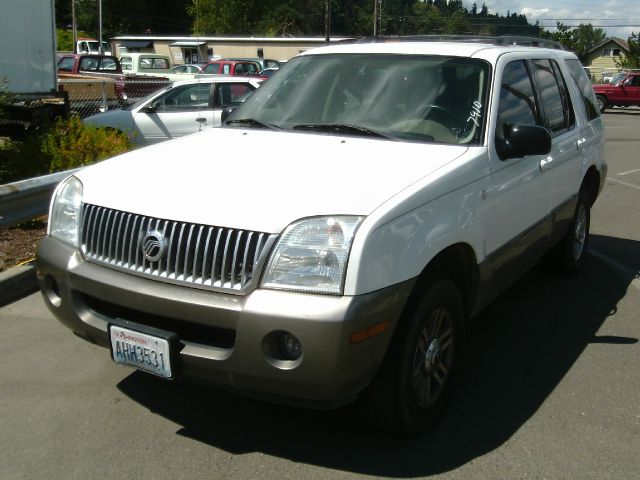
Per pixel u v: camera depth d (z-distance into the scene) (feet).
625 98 100.58
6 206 19.39
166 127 37.24
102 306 11.77
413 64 14.87
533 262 16.57
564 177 17.60
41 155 27.40
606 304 18.70
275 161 12.23
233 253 10.23
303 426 12.20
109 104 47.91
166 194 11.21
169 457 11.22
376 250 10.05
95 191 11.93
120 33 245.04
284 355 10.07
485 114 13.66
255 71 101.40
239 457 11.26
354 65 15.40
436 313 11.73
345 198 10.53
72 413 12.52
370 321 9.94
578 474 10.90
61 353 14.96
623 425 12.41
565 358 15.25
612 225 28.27
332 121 14.42
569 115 18.81
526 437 11.96
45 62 35.14
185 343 10.62
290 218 10.20
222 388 10.63
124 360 11.19
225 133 14.57
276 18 243.81
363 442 11.73
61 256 11.96
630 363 15.02
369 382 10.45
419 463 11.16
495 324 17.20
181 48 168.86
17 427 12.03
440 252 11.68
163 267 10.75
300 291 9.92
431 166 12.03
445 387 12.36
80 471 10.82
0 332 16.03
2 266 19.61
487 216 12.97
